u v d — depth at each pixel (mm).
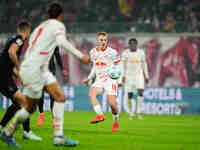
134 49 48562
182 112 60781
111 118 46812
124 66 49969
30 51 18375
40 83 18266
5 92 22203
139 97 48000
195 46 69500
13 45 22250
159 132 30781
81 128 32281
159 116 54281
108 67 29969
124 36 71125
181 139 25984
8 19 87375
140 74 48062
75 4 91188
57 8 19281
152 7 89500
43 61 18188
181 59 69562
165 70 69688
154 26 72562
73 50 17891
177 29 71500
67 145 20078
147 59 70125
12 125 18922
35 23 73188
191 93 61031
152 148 20750
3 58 22234
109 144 21953
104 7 90688
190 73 69188
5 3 88688
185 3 89500
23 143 20812
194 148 21375
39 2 89938
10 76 22328
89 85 63406
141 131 31172
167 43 70125
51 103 30188
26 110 18828
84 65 69688
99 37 29734
